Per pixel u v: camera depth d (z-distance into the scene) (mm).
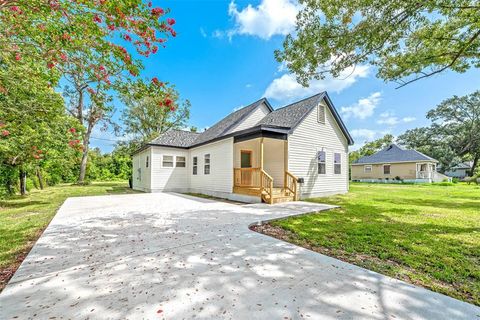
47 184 17484
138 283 2262
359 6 4703
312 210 6461
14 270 2709
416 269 2721
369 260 3000
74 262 2787
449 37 5551
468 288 2264
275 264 2768
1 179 8953
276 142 10742
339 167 11891
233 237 3887
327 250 3381
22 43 3404
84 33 3287
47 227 4531
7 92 4828
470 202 8383
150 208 6895
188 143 14539
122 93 4109
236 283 2277
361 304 1924
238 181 9453
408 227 4648
